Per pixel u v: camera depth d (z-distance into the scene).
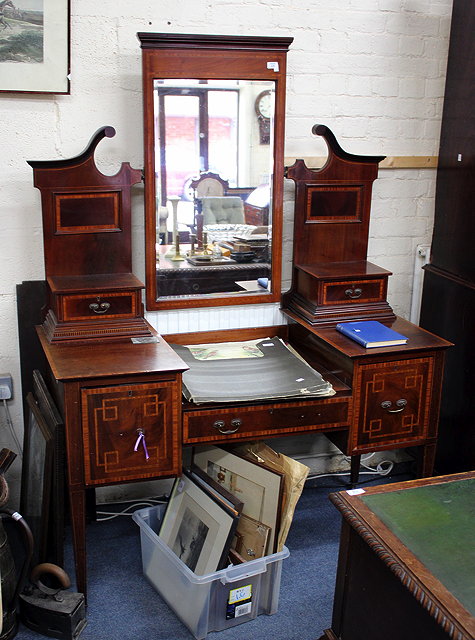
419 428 2.57
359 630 1.74
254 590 2.29
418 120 2.98
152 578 2.44
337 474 3.19
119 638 2.21
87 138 2.61
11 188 2.56
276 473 2.34
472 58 2.76
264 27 2.70
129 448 2.24
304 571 2.55
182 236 2.68
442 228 3.02
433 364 2.51
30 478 2.54
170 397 2.24
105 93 2.58
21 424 2.79
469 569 1.52
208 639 2.23
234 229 2.73
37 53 2.44
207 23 2.63
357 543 1.72
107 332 2.42
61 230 2.51
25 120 2.52
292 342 2.88
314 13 2.74
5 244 2.60
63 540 2.41
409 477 3.19
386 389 2.48
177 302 2.74
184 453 2.99
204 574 2.26
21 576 2.23
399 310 3.19
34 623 2.22
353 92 2.87
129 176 2.54
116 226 2.57
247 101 2.61
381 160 2.80
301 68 2.78
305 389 2.36
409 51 2.89
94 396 2.16
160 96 2.52
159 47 2.47
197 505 2.38
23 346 2.69
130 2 2.53
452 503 1.77
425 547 1.59
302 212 2.77
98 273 2.59
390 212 3.05
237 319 2.85
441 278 2.99
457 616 1.38
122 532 2.77
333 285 2.66
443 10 2.89
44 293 2.65
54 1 2.40
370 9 2.80
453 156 2.91
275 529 2.33
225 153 2.64
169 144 2.57
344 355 2.46
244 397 2.30
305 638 2.24
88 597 2.39
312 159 2.85
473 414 2.84
